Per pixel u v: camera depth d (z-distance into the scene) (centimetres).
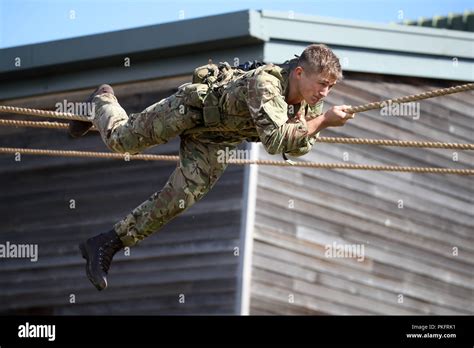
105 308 1393
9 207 1495
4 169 1509
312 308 1336
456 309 1464
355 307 1373
